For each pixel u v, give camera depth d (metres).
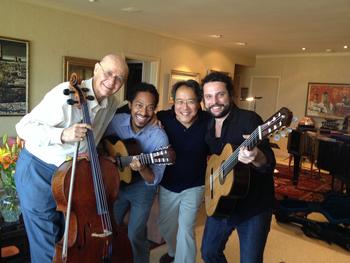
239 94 9.18
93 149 1.54
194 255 2.12
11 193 2.00
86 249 1.49
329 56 7.70
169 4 4.18
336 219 3.15
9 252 2.07
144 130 2.03
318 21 4.65
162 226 2.31
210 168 2.00
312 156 4.73
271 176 1.78
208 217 2.01
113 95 1.81
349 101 7.46
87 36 5.05
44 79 4.64
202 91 1.91
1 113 4.26
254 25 5.12
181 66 6.76
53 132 1.45
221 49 7.73
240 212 1.74
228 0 3.87
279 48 7.34
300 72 8.16
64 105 1.49
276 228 3.43
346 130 6.77
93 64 5.17
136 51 5.83
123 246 1.65
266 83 8.76
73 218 1.47
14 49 4.27
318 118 7.93
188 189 2.13
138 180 2.03
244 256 1.76
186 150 2.10
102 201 1.54
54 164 1.58
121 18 5.18
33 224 1.62
